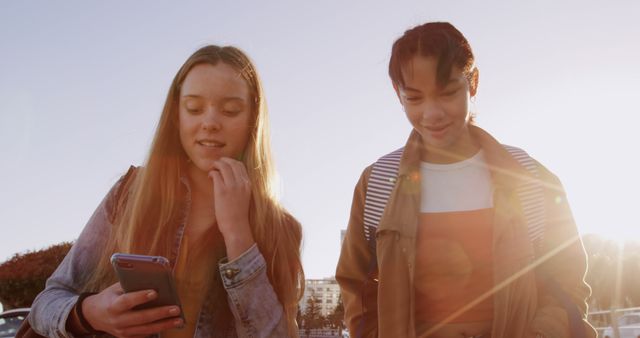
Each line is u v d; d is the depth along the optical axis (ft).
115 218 6.39
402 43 8.10
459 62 7.92
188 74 6.55
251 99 6.70
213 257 6.13
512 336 7.68
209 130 6.28
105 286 6.07
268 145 6.81
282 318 5.85
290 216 6.84
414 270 8.26
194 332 5.96
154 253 6.13
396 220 8.44
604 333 62.80
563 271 8.30
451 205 8.51
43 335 5.71
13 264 59.82
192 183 6.59
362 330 8.69
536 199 8.40
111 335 5.67
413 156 8.81
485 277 8.16
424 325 8.29
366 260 9.41
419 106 8.12
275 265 6.27
